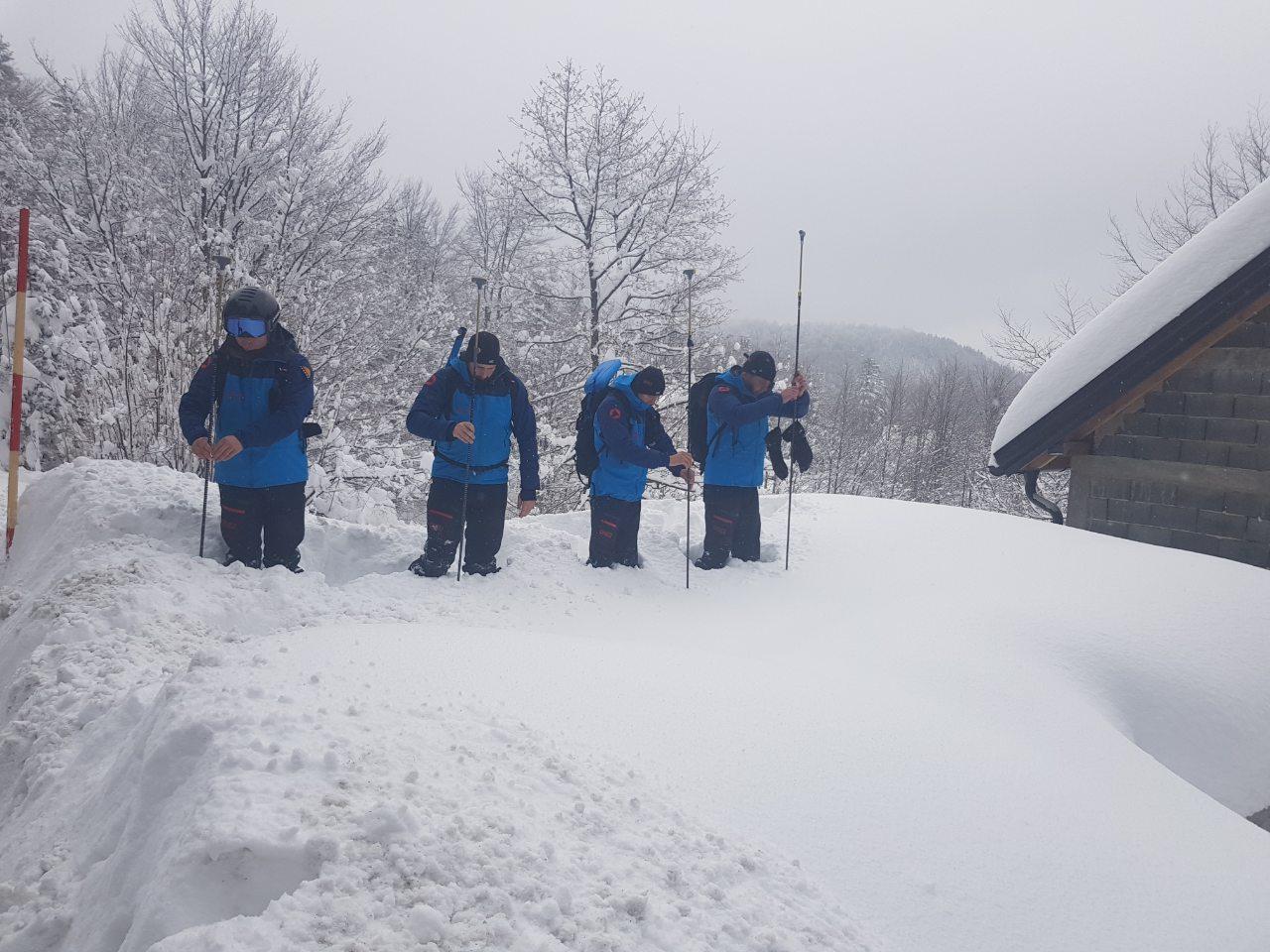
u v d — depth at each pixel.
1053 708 3.82
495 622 4.82
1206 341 7.07
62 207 11.69
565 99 16.23
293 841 1.82
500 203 18.03
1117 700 4.29
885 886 2.22
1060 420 7.68
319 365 11.44
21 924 2.11
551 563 5.86
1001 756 3.09
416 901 1.75
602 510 5.89
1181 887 2.45
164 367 8.48
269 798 1.96
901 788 2.69
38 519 6.11
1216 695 4.40
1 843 2.59
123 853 2.11
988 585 5.50
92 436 8.53
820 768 2.72
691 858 2.09
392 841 1.87
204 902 1.78
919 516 7.23
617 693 3.06
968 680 4.01
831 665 4.23
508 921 1.73
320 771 2.10
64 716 3.11
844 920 2.03
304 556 5.91
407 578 5.39
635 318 16.58
